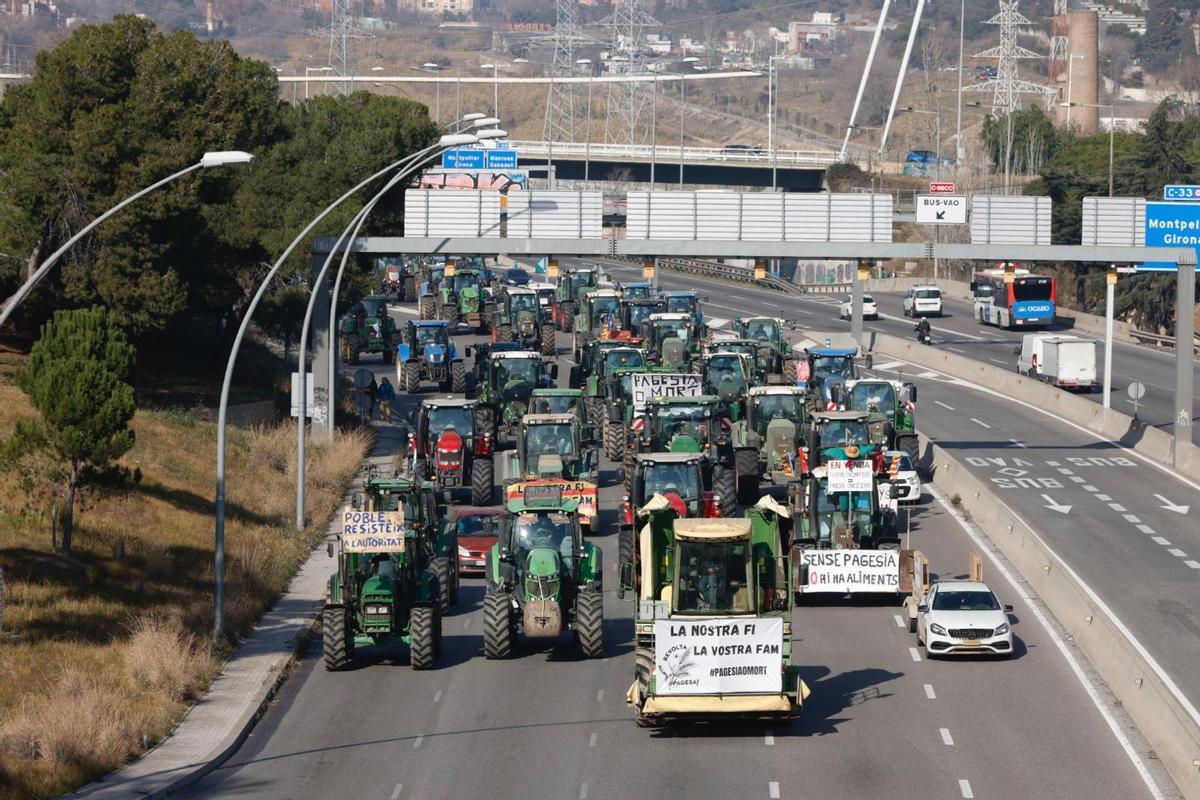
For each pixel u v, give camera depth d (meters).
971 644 92.69
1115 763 74.44
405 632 93.88
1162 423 195.38
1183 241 158.75
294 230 179.75
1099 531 133.50
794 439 137.25
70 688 84.44
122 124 163.38
